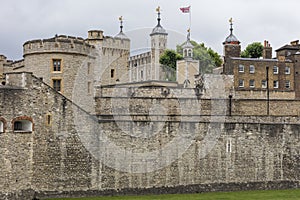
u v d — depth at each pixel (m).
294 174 53.66
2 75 63.97
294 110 64.94
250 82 78.44
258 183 52.38
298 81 81.06
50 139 45.47
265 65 79.44
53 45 51.81
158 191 49.16
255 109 63.00
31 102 44.66
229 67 77.56
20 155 44.00
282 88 80.38
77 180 46.50
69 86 52.50
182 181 49.97
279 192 50.94
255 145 52.41
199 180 50.53
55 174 45.66
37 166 44.88
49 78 51.88
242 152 52.00
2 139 43.16
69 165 46.22
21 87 44.44
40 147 45.00
